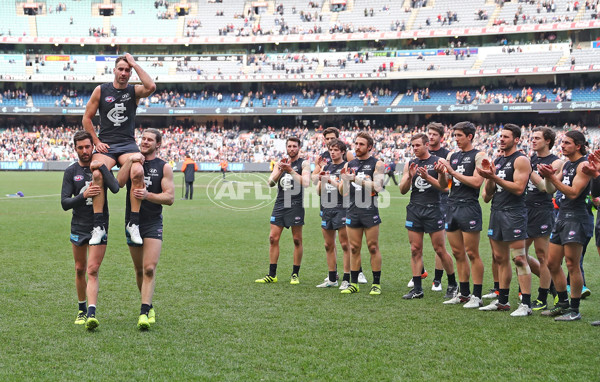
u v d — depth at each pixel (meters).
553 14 52.06
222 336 6.63
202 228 17.02
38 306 7.88
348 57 57.47
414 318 7.56
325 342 6.44
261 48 60.28
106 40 59.12
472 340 6.56
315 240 15.10
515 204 7.89
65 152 54.31
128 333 6.71
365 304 8.38
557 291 7.84
